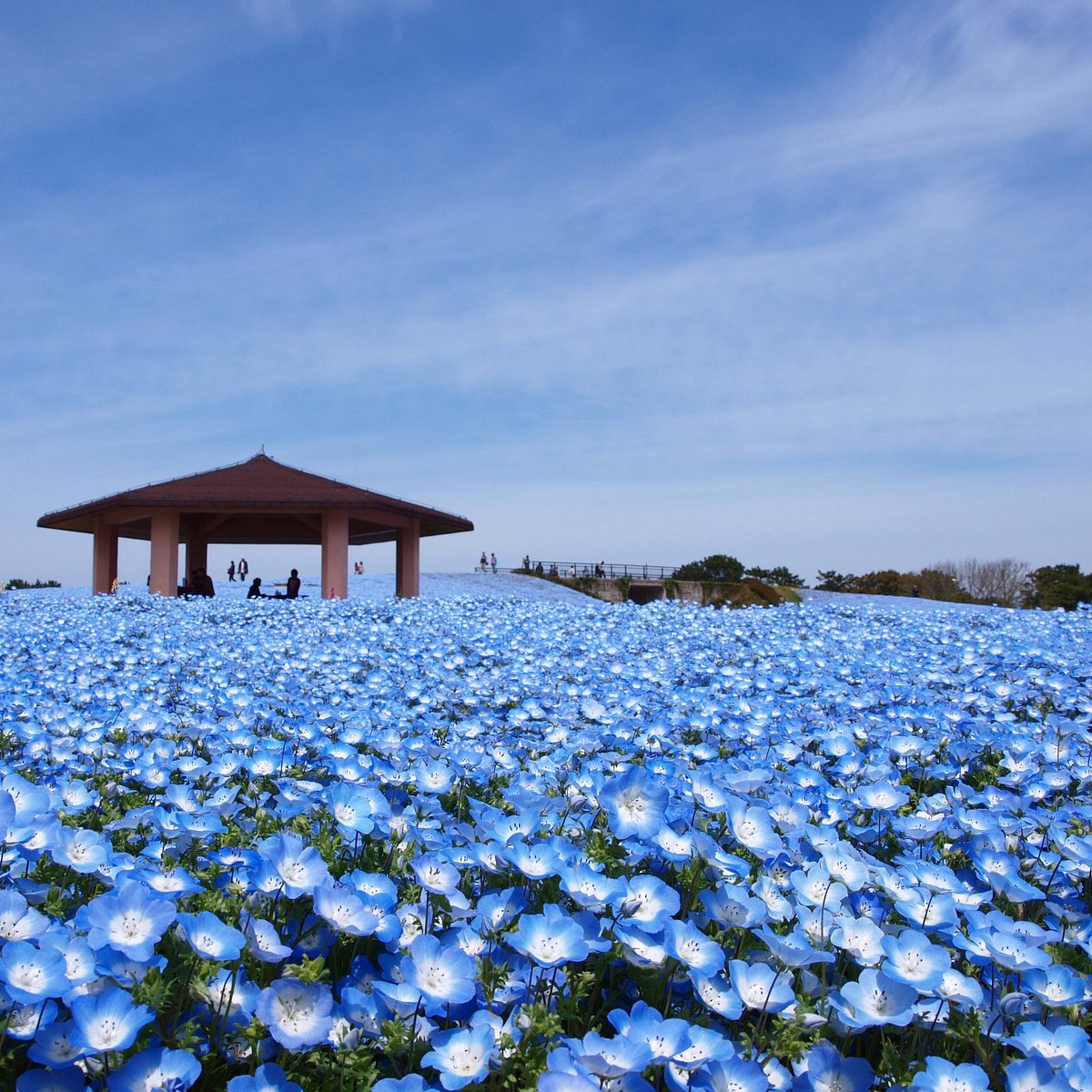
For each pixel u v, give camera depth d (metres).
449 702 6.55
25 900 2.12
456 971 2.09
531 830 2.82
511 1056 1.94
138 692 6.68
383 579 37.66
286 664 8.12
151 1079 1.74
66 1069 1.77
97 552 27.06
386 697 6.61
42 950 1.85
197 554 31.98
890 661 8.68
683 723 5.57
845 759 4.33
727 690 7.28
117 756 4.46
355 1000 2.08
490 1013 2.07
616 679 7.75
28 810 2.65
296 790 3.56
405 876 2.85
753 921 2.31
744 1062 1.90
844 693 6.69
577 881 2.38
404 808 3.34
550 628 11.90
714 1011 2.12
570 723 5.51
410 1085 1.82
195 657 8.72
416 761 4.00
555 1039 2.02
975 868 3.16
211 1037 1.99
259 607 15.60
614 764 4.37
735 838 2.82
